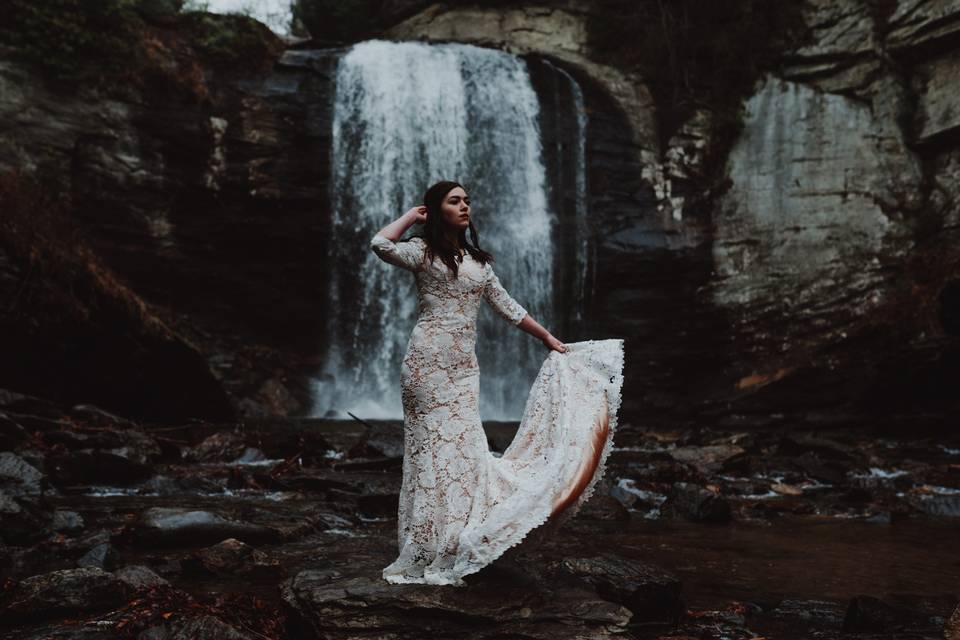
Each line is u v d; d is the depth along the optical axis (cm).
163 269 1620
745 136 1864
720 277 1830
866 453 1047
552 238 1883
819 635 342
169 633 291
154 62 1603
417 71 1873
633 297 1862
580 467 333
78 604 326
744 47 1875
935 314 1506
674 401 1792
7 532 450
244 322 1742
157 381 1161
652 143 1925
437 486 336
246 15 1772
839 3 1788
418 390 341
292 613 317
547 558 421
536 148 1914
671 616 362
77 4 1520
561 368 358
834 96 1777
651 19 1980
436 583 326
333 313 1798
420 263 343
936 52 1669
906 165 1678
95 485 665
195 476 708
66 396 1107
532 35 2089
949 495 721
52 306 1062
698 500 626
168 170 1616
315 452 875
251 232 1708
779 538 555
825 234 1728
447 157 1875
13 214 1134
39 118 1462
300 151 1745
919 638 330
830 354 1623
